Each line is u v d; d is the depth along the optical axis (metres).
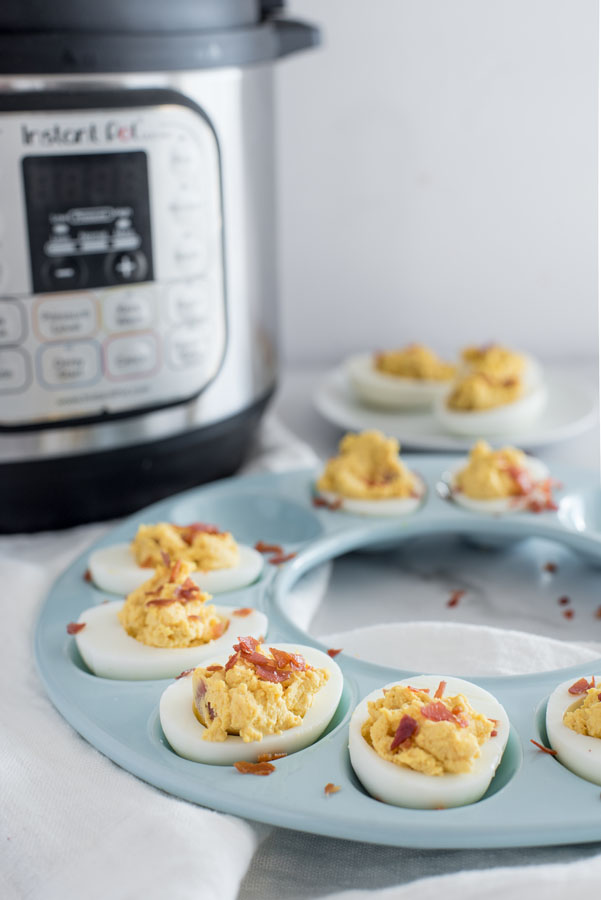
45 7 0.59
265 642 0.53
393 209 1.00
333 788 0.42
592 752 0.43
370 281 1.02
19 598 0.59
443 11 0.94
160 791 0.44
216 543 0.59
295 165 0.98
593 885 0.38
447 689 0.47
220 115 0.66
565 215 1.00
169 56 0.62
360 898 0.38
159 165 0.64
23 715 0.50
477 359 0.89
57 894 0.39
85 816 0.42
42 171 0.61
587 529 0.68
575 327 1.04
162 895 0.38
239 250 0.71
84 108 0.61
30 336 0.63
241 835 0.41
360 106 0.96
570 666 0.51
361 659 0.53
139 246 0.64
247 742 0.44
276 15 0.78
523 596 0.63
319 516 0.67
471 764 0.42
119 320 0.65
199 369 0.69
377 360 0.92
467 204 1.00
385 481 0.69
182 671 0.51
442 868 0.42
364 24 0.94
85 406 0.65
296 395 0.99
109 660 0.51
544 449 0.84
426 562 0.69
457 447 0.80
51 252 0.62
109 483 0.69
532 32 0.94
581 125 0.97
